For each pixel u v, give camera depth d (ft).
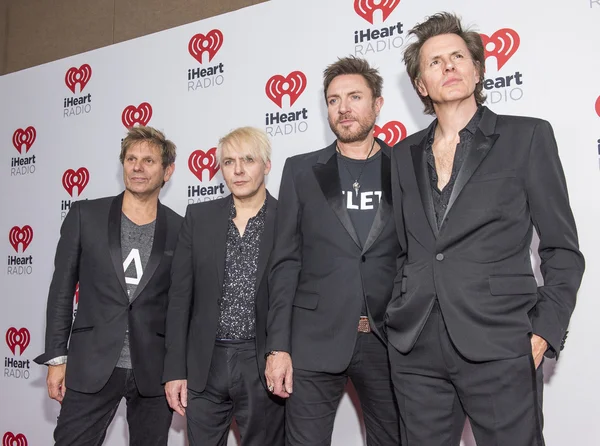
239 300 6.66
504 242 4.70
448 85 5.10
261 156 6.91
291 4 9.03
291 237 6.32
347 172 6.38
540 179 4.75
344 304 5.88
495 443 4.52
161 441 7.03
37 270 11.37
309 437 5.93
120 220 7.30
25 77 11.83
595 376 6.74
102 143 10.79
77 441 6.86
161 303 7.24
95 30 12.35
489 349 4.50
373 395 6.05
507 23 7.45
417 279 4.95
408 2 8.09
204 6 11.00
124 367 6.93
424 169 5.23
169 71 10.12
